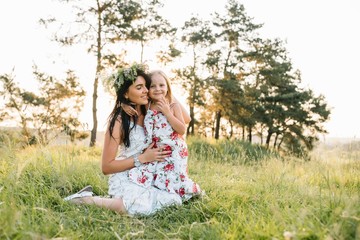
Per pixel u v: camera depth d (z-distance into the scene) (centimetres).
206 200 440
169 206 425
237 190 468
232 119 3706
